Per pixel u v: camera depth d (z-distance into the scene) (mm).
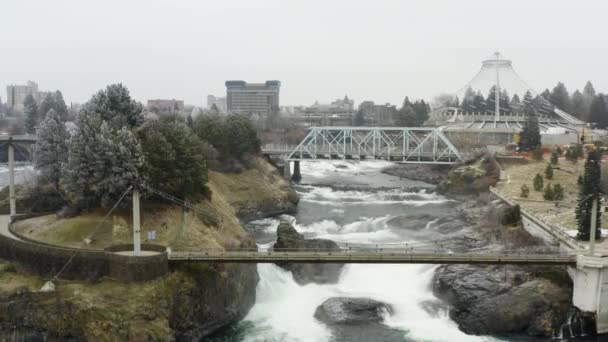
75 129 92188
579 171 154500
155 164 86250
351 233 121062
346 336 74438
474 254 80000
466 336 74938
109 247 73500
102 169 81562
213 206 100375
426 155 192250
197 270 75188
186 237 83875
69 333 67250
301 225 130750
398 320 79875
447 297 83125
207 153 139625
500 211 119062
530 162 169250
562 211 115188
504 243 102625
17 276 74000
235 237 95000
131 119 96125
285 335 75000
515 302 77500
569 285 79750
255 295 85812
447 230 121125
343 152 194750
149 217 84688
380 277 92375
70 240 78812
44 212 96500
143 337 65875
